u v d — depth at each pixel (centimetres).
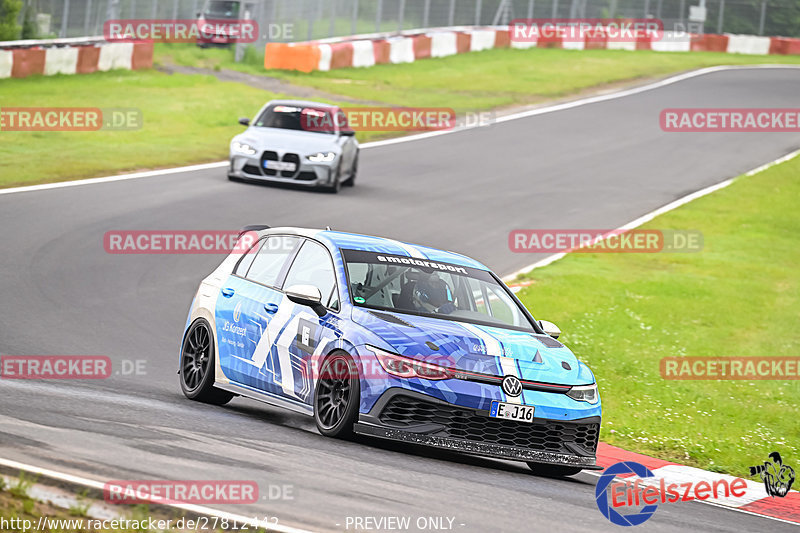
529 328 3328
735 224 9150
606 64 19425
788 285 7294
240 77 14812
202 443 2622
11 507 1848
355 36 18375
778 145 13400
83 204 7119
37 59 12769
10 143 9312
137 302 5072
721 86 17688
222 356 3444
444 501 2378
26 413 2739
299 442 2833
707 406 4600
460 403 2855
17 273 5238
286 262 3412
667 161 11906
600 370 4941
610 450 3769
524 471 3130
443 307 3219
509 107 14838
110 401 3159
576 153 11969
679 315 6209
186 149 9894
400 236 7175
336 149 8369
